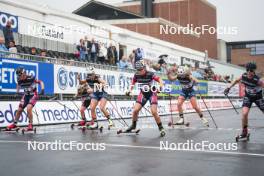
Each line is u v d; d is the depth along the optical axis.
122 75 17.48
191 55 30.19
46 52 15.19
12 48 12.95
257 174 4.55
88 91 11.57
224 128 11.37
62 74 14.09
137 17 33.88
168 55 24.84
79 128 11.71
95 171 4.74
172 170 4.79
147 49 22.67
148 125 12.83
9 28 13.72
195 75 25.06
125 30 21.58
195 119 16.09
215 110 26.77
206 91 25.84
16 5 14.65
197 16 39.16
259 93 7.96
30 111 10.30
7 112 11.80
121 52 20.98
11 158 5.72
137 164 5.21
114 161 5.45
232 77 38.31
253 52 55.06
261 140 8.09
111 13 34.00
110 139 8.34
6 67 11.92
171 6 39.31
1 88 11.75
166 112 20.23
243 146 7.10
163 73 20.52
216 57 45.62
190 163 5.28
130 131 9.56
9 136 9.11
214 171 4.72
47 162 5.38
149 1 40.00
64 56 16.12
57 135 9.33
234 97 32.22
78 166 5.07
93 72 11.20
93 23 18.91
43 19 16.08
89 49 17.17
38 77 13.05
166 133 9.76
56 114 13.59
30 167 5.01
